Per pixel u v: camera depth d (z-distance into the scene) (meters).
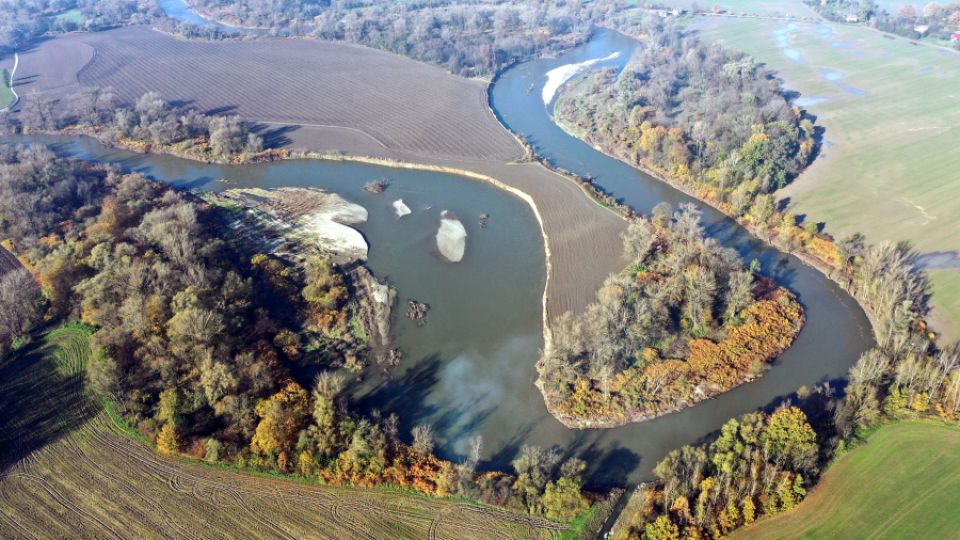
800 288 127.94
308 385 107.00
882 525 80.38
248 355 102.44
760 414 93.31
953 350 106.06
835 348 112.38
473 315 123.25
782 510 82.38
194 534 81.50
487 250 142.62
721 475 83.06
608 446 95.44
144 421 94.50
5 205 142.38
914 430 93.75
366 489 87.62
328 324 119.88
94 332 113.25
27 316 114.44
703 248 122.94
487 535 81.94
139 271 115.75
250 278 125.06
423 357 113.62
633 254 133.62
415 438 93.00
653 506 82.44
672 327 111.25
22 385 103.62
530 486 85.50
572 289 126.62
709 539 78.81
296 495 86.69
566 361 104.69
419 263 138.88
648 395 101.62
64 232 143.00
